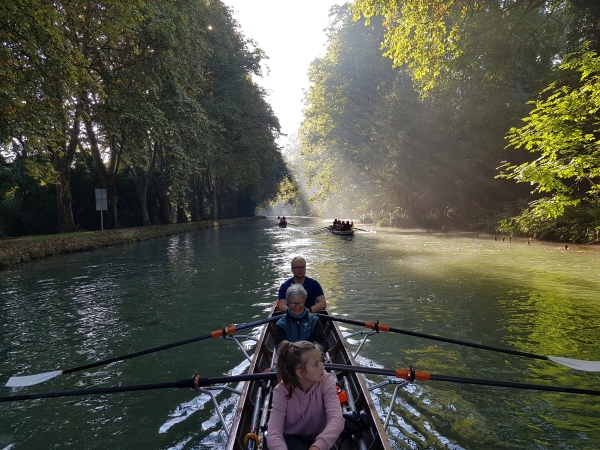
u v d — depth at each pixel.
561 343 6.98
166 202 36.19
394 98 34.41
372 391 5.35
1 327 8.50
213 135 36.84
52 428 4.70
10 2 11.56
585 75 12.29
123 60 22.84
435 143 33.62
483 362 6.29
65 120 16.20
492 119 27.61
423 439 4.30
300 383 3.26
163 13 22.23
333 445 3.27
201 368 6.29
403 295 10.55
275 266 16.11
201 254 20.17
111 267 16.06
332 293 10.87
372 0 18.91
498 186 30.47
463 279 12.56
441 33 18.61
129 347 7.27
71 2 14.80
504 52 19.55
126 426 4.70
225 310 9.55
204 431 4.55
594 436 4.34
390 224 42.50
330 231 35.25
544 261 15.90
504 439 4.30
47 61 13.73
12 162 24.89
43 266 16.34
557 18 21.64
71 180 28.23
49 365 6.55
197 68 29.80
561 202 11.73
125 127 24.00
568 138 11.86
